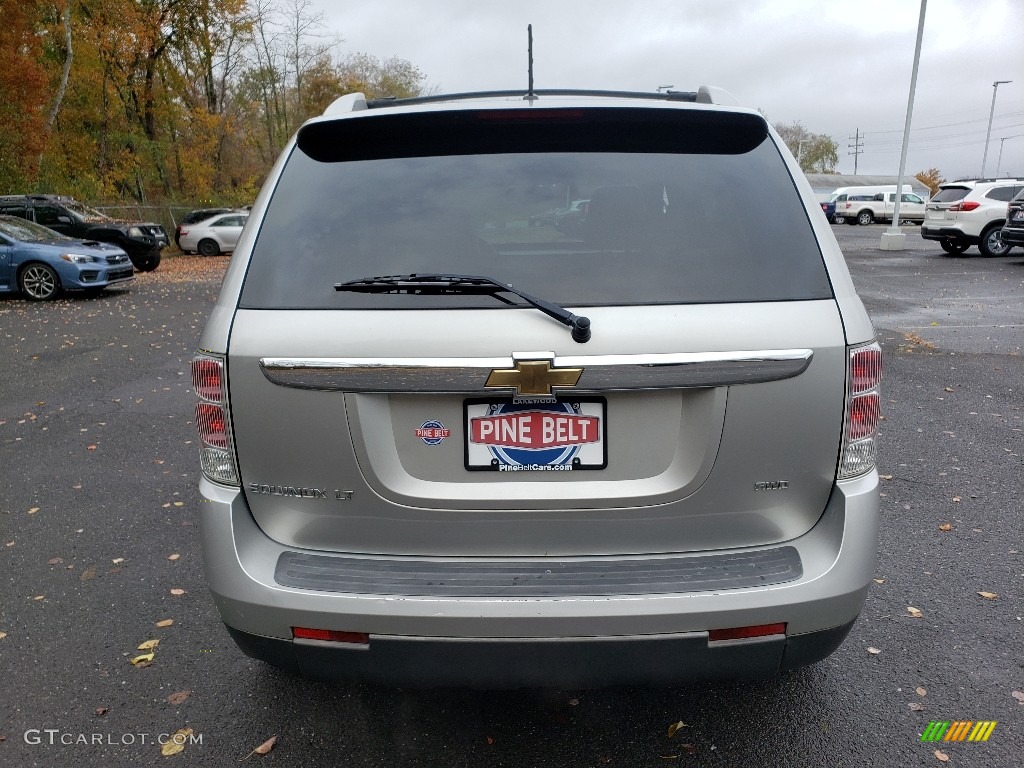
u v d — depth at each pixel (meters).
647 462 2.11
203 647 3.20
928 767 2.48
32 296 14.81
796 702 2.80
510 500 2.12
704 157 2.37
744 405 2.06
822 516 2.20
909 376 7.55
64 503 4.73
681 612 2.04
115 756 2.59
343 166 2.42
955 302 12.55
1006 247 20.67
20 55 25.34
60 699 2.88
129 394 7.34
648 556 2.17
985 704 2.78
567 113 2.38
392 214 2.28
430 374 2.02
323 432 2.11
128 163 35.41
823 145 96.06
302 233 2.27
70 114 33.19
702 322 2.04
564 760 2.53
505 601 2.05
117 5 33.66
